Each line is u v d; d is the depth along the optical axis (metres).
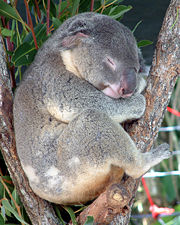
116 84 3.64
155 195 6.75
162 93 3.55
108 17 3.85
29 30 4.32
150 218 5.75
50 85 3.65
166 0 5.46
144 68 4.05
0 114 3.45
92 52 3.68
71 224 3.51
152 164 3.48
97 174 3.39
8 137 3.47
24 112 3.64
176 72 3.53
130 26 5.98
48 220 3.53
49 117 3.66
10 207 3.52
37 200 3.55
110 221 3.16
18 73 4.65
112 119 3.53
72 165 3.43
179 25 3.53
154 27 5.98
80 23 3.71
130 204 3.44
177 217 5.84
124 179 3.50
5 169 4.14
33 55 4.03
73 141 3.42
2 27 4.33
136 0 5.53
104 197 3.06
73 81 3.66
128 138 3.42
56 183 3.51
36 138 3.60
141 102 3.65
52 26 4.54
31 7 4.46
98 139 3.35
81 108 3.58
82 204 3.70
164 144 3.61
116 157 3.35
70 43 3.64
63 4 4.49
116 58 3.65
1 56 3.57
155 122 3.54
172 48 3.52
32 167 3.56
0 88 3.50
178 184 6.85
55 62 3.73
